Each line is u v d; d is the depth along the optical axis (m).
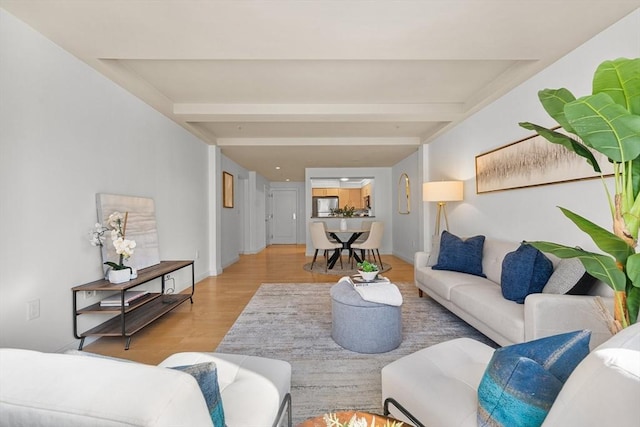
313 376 1.97
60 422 0.53
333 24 1.94
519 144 2.88
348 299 2.36
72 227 2.29
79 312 2.26
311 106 3.70
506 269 2.27
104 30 1.99
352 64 2.73
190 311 3.26
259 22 1.91
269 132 4.86
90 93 2.48
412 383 1.25
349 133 4.99
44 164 2.06
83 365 0.61
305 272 5.43
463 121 3.99
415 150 5.80
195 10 1.79
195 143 4.57
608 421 0.59
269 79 3.01
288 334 2.64
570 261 1.94
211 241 5.11
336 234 7.17
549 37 2.11
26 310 1.92
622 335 0.70
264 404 1.11
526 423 0.81
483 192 3.49
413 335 2.59
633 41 1.86
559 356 0.87
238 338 2.56
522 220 2.88
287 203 10.70
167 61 2.66
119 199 2.76
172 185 3.86
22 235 1.90
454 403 1.10
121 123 2.88
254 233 8.26
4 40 1.81
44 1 1.71
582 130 1.14
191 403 0.58
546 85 2.56
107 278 2.54
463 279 2.89
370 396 1.75
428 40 2.13
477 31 2.03
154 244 3.27
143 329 2.76
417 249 5.92
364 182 8.55
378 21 1.92
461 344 1.59
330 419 0.94
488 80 3.09
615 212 1.22
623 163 1.15
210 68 2.78
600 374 0.63
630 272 1.09
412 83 3.14
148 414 0.51
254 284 4.49
